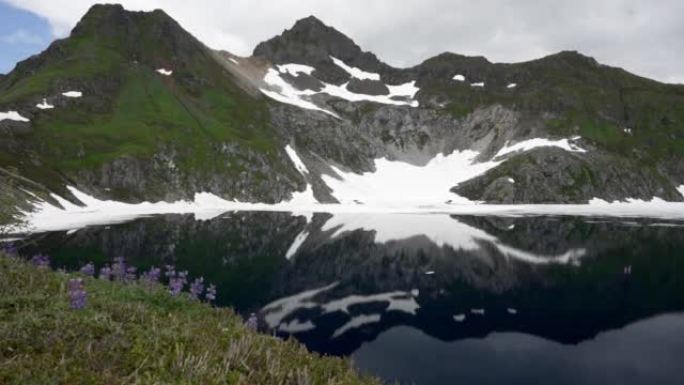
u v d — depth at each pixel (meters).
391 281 43.50
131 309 13.52
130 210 108.56
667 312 34.31
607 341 28.34
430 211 132.75
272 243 62.94
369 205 154.88
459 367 23.84
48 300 12.92
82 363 8.91
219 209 123.31
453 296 38.56
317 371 11.44
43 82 157.50
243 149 161.25
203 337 11.79
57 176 110.69
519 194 179.75
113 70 185.75
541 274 47.28
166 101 179.50
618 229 87.19
